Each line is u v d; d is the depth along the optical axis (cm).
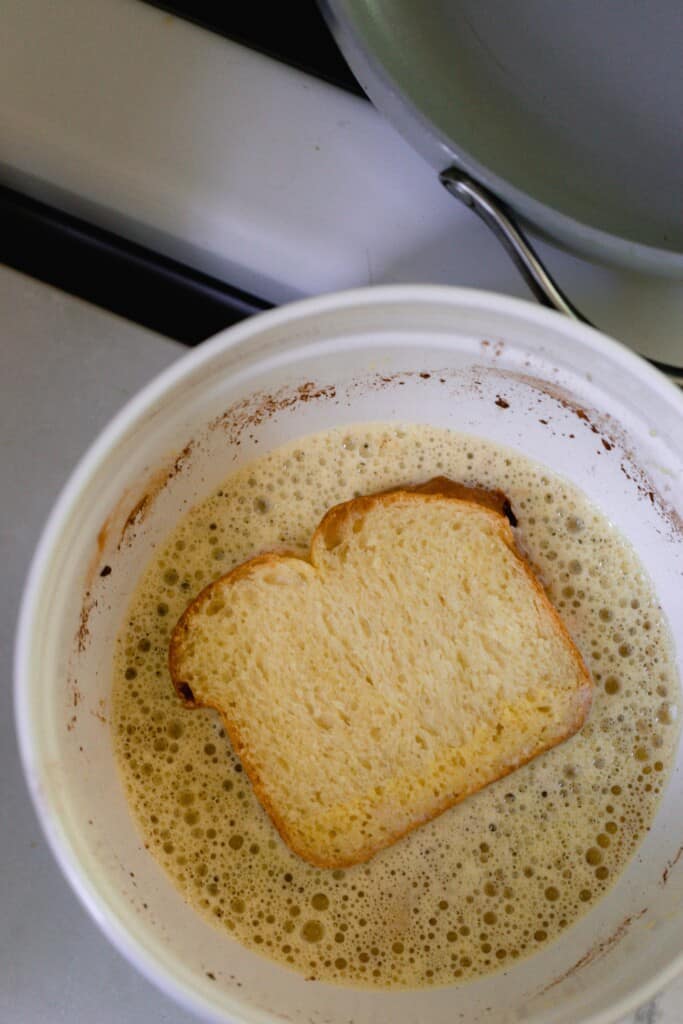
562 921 59
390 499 61
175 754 60
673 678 61
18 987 64
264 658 60
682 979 63
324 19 62
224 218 64
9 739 65
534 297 64
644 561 61
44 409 66
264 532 61
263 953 58
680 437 57
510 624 60
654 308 64
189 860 59
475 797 60
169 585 61
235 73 65
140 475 58
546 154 63
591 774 60
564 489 62
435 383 60
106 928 55
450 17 63
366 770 60
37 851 65
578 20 62
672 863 59
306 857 59
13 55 65
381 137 65
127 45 65
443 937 59
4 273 67
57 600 56
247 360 57
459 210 64
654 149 63
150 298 68
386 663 60
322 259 64
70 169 65
